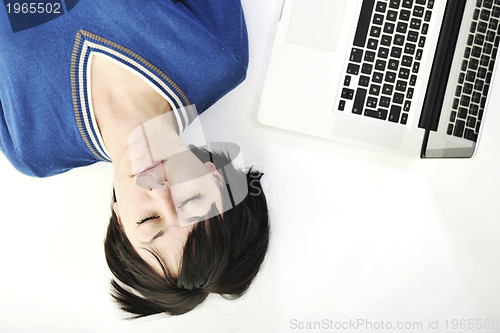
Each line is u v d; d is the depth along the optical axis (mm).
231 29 833
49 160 856
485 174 922
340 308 943
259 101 917
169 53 787
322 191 929
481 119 798
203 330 943
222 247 688
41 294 945
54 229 939
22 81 779
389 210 929
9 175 937
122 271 743
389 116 864
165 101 797
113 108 775
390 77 860
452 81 831
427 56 853
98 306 947
